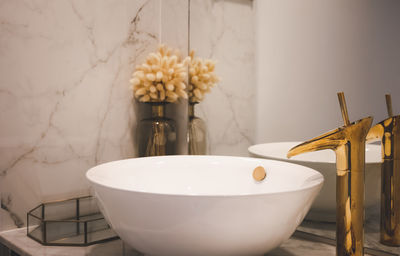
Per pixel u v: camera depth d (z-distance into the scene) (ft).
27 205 3.48
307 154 2.95
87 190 3.83
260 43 3.40
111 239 3.13
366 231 2.62
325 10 2.91
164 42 4.37
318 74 2.97
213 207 1.85
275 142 3.27
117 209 2.06
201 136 4.00
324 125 2.94
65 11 3.59
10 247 3.12
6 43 3.28
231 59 3.66
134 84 3.99
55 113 3.59
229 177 3.01
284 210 1.97
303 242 2.88
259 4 3.40
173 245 2.01
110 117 3.96
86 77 3.77
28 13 3.38
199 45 3.98
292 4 3.14
